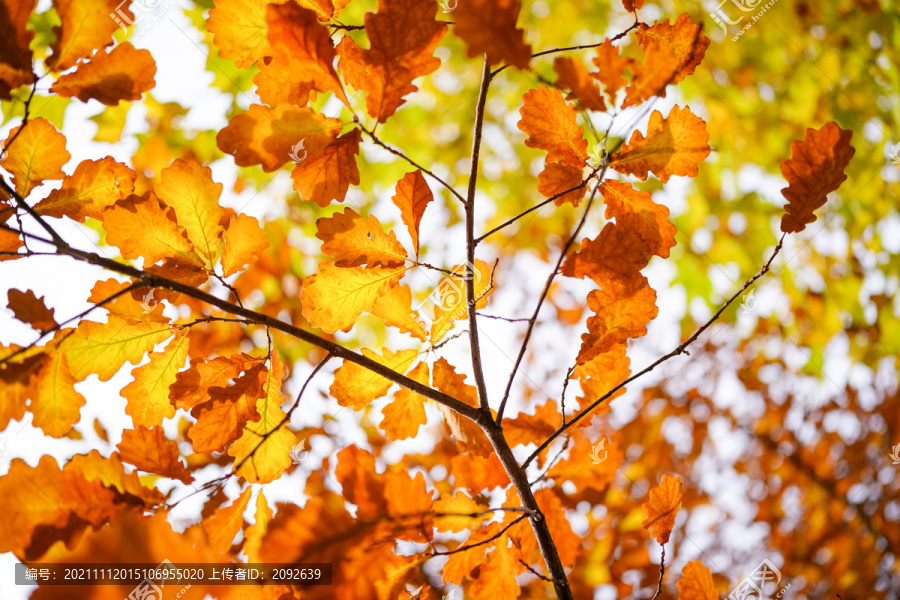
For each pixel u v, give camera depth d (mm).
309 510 1119
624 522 2043
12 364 1146
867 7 2137
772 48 2285
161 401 1201
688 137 1183
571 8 2330
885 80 2238
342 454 1163
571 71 1128
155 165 1823
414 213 1195
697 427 2676
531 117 1187
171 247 1181
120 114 1716
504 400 1184
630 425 2625
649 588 1991
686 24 1158
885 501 2363
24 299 1159
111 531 1084
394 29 1090
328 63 1096
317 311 1212
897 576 2279
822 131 1152
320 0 1170
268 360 1187
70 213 1175
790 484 2562
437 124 2539
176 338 1195
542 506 1297
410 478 1168
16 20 1088
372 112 1121
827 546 2375
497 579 1230
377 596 1131
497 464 1311
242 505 1195
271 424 1189
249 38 1170
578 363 1199
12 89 1104
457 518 1220
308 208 2117
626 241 1193
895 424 2402
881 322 2439
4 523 1085
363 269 1207
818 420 2590
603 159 1162
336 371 1238
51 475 1106
